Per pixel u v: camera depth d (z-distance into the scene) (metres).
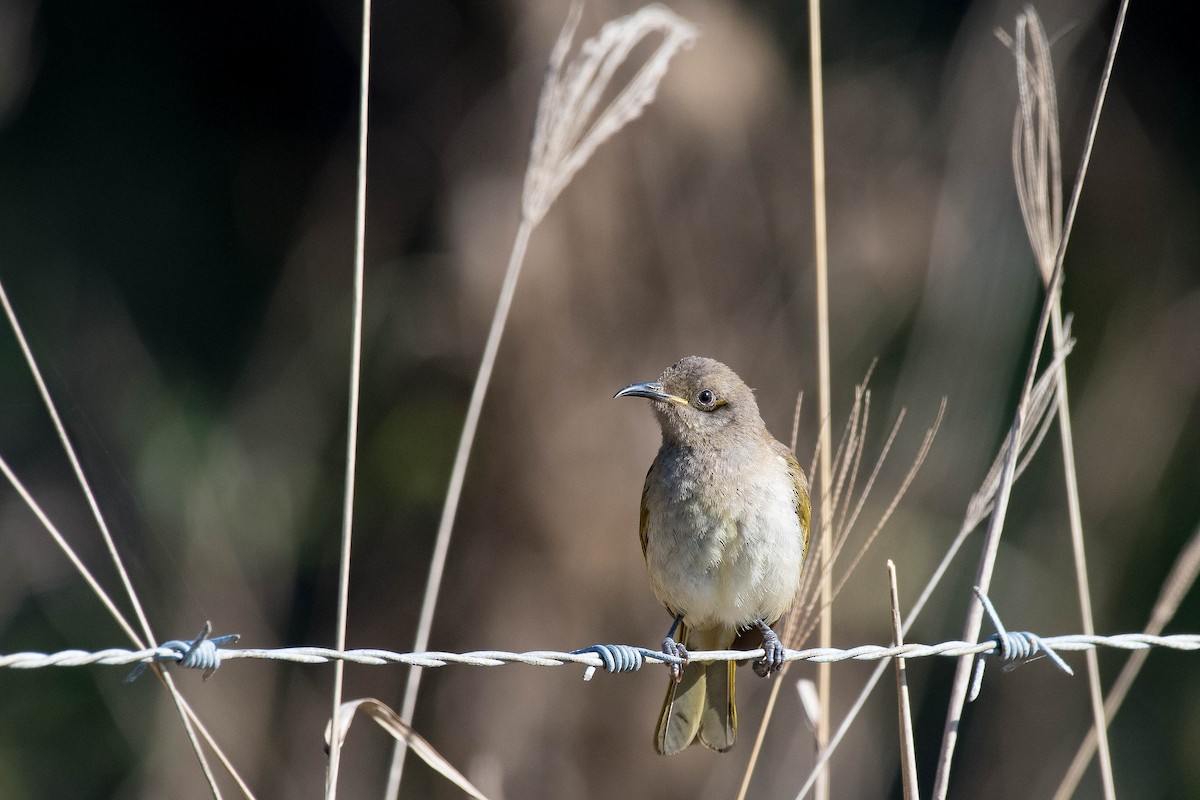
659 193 15.05
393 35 16.02
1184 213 16.69
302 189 17.39
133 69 18.05
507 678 14.86
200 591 15.42
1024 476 16.00
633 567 14.77
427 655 5.25
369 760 15.29
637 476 14.84
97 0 18.00
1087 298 16.52
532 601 14.84
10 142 17.33
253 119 17.84
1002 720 15.66
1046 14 15.59
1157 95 16.88
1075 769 6.73
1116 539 15.92
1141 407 16.17
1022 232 15.25
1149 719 15.56
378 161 16.31
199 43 18.42
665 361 15.06
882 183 16.36
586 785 14.62
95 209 17.45
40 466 15.62
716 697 7.16
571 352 14.81
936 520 15.14
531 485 14.84
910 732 5.62
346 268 16.69
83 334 16.77
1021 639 5.68
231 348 17.27
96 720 14.74
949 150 15.80
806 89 16.50
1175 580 7.19
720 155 15.37
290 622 16.06
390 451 15.93
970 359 15.22
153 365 16.88
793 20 16.72
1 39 16.92
